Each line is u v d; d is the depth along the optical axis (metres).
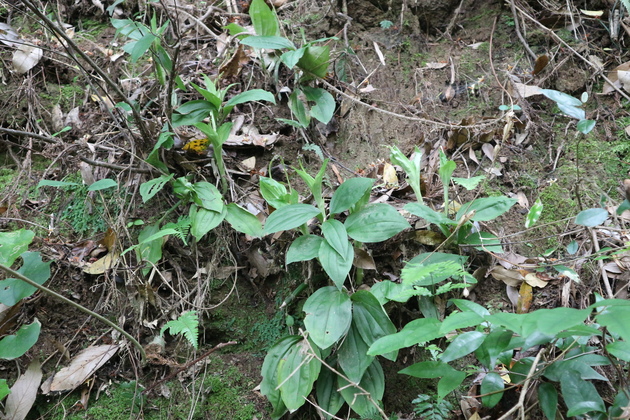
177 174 2.20
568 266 2.08
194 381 2.06
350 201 2.02
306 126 2.23
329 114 2.22
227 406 2.05
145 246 2.11
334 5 2.41
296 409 1.97
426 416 1.99
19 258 2.13
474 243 2.07
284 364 2.00
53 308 2.10
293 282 2.13
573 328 1.79
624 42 2.35
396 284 2.00
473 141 2.25
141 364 2.06
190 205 2.16
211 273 2.13
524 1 2.44
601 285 2.05
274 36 2.18
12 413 1.99
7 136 2.26
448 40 2.43
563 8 2.41
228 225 2.14
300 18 2.45
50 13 2.39
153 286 2.12
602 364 1.89
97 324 2.10
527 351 2.00
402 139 2.29
